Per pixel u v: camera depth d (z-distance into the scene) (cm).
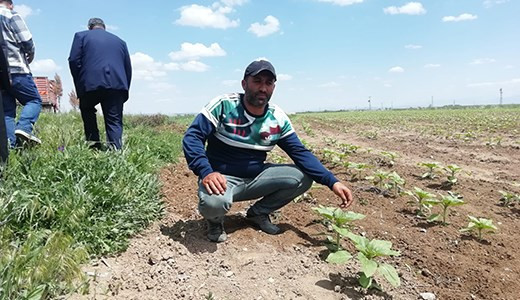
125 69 519
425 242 349
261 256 297
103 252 273
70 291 222
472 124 1920
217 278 263
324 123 2338
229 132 311
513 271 307
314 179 323
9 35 441
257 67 289
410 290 272
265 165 338
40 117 758
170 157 628
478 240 359
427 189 546
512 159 823
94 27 504
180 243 306
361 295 258
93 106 516
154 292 239
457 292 273
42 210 270
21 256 213
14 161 334
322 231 358
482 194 525
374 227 377
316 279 273
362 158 811
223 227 339
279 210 408
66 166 329
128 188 331
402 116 3350
